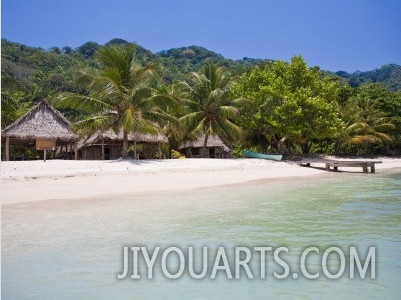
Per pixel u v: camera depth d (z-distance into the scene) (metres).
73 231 9.24
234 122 38.62
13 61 89.69
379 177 25.45
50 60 97.19
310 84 38.16
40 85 75.06
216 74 37.09
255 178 23.14
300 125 35.69
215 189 17.70
